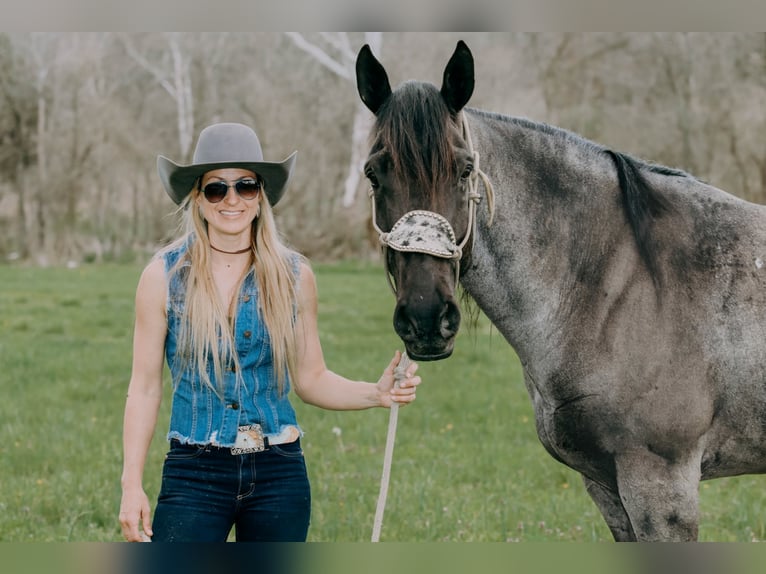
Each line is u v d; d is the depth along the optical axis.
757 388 3.28
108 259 24.61
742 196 22.78
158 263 3.03
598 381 3.27
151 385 3.04
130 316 12.84
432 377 8.97
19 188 25.56
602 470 3.38
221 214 3.02
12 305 13.89
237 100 26.81
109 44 26.67
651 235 3.34
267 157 26.19
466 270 3.24
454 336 3.00
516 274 3.37
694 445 3.26
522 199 3.35
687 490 3.21
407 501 5.43
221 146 3.02
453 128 3.08
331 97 26.34
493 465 6.22
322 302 14.45
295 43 26.52
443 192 2.99
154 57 26.81
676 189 3.46
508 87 24.53
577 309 3.33
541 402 3.44
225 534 2.97
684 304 3.27
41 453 6.34
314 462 6.27
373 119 3.24
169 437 3.01
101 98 26.55
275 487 3.00
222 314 2.97
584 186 3.40
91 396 8.23
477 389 8.48
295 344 3.11
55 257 25.05
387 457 3.13
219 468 2.95
